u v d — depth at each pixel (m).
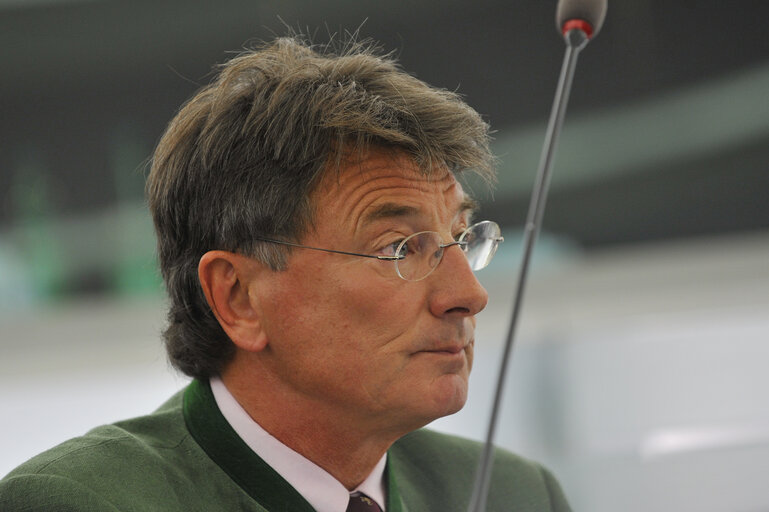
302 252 4.17
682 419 10.96
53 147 11.16
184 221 4.52
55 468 4.20
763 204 11.41
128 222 11.27
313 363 4.19
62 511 4.01
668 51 11.23
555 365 11.10
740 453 10.76
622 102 11.30
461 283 4.14
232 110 4.37
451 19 11.01
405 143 4.18
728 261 11.43
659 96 11.28
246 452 4.36
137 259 11.29
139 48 11.05
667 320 11.34
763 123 11.28
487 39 11.08
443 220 4.26
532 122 11.20
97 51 11.05
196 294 4.53
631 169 11.39
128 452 4.34
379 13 10.95
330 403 4.24
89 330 11.30
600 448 10.87
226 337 4.50
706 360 11.14
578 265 11.43
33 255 11.21
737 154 11.35
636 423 10.92
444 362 4.15
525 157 11.24
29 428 11.12
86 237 11.27
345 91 4.24
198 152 4.43
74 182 11.20
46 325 11.25
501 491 5.20
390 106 4.24
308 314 4.17
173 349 4.68
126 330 11.32
